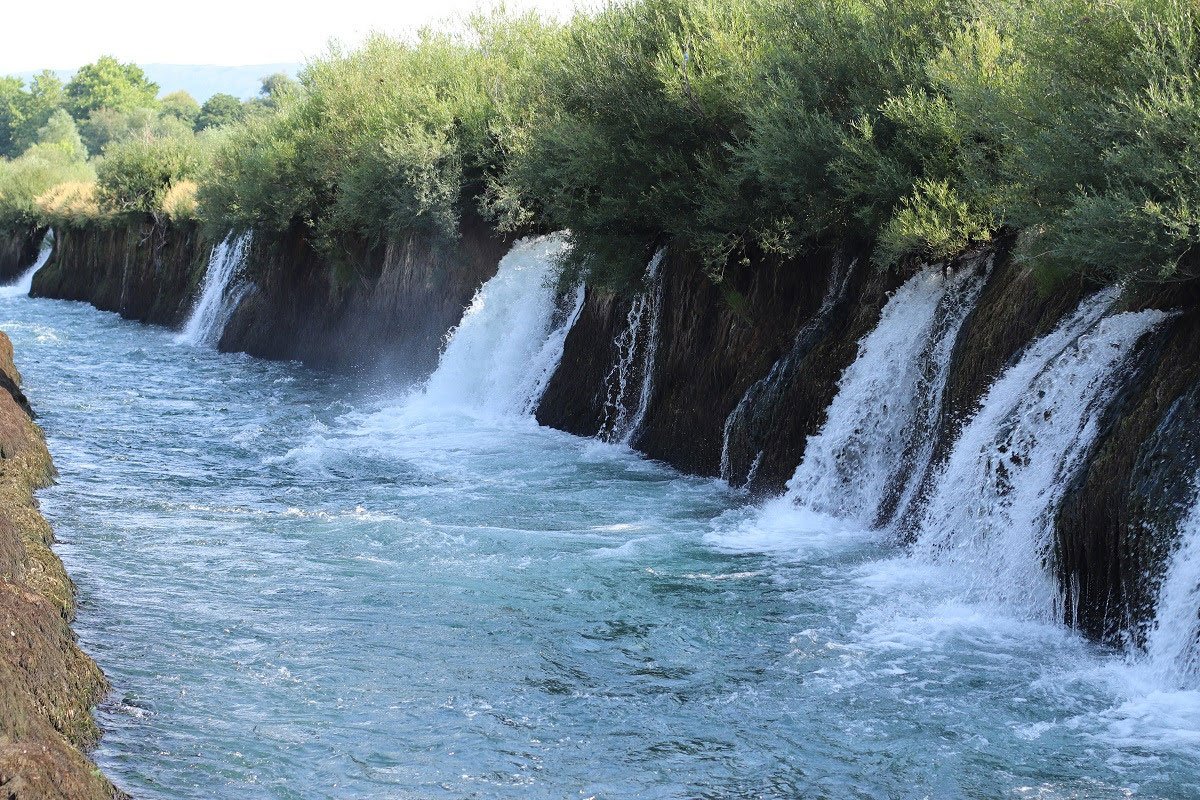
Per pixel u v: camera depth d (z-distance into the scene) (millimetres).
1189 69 11617
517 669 10766
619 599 12688
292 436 22797
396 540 14836
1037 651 11141
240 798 8305
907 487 15195
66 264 61281
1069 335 13125
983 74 14391
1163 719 9633
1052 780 8734
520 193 26781
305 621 11844
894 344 16078
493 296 26812
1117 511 11117
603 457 20703
